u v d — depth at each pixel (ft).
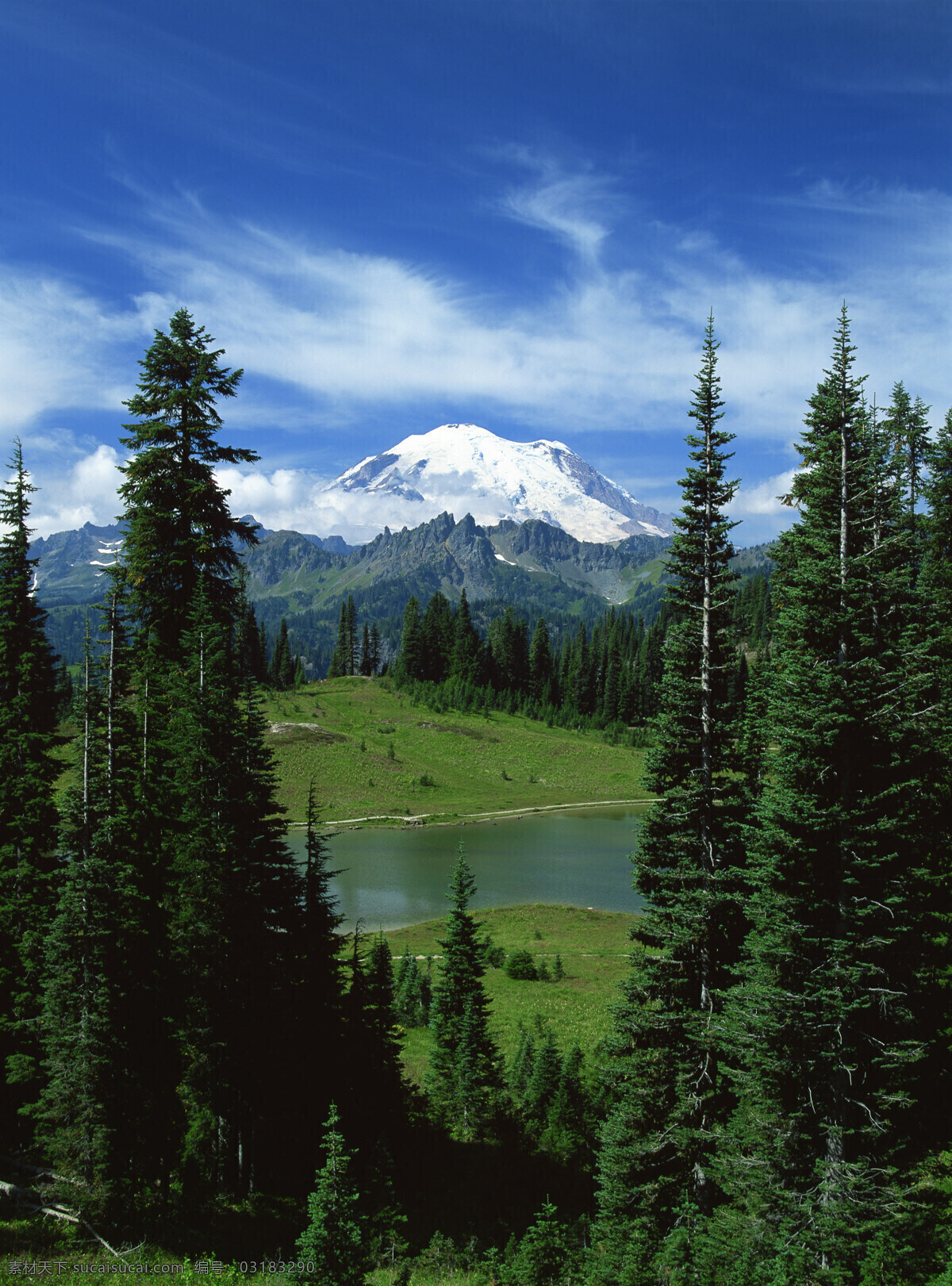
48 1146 62.39
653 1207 59.16
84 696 66.28
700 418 61.52
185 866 64.13
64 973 62.95
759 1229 50.90
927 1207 48.39
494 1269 63.41
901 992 51.19
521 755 478.18
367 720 499.10
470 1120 99.04
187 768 65.67
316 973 80.02
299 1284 44.19
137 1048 65.46
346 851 304.91
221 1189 69.62
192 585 67.56
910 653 53.11
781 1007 51.67
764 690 61.52
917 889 56.59
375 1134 81.25
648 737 63.57
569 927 214.69
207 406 67.15
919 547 55.93
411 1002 149.07
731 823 59.31
